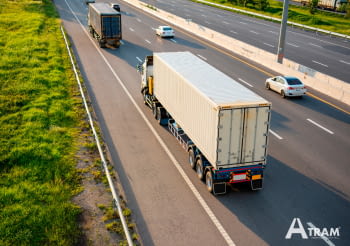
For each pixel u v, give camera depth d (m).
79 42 39.06
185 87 14.26
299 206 12.07
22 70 27.05
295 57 36.59
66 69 28.56
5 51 32.22
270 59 32.03
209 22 57.53
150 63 21.06
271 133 18.28
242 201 12.28
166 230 10.63
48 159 14.30
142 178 13.59
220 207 11.90
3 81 24.33
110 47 37.28
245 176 12.41
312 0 66.44
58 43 37.53
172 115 16.47
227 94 12.48
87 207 11.52
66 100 21.62
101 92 23.72
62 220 10.63
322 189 13.16
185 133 14.88
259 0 72.06
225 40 39.94
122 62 31.47
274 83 25.00
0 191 11.99
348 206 12.12
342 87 25.45
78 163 14.34
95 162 14.40
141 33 45.69
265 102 11.73
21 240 9.79
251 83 27.23
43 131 17.11
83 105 21.05
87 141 16.42
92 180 13.16
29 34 40.34
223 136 11.61
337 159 15.53
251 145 12.00
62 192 12.06
